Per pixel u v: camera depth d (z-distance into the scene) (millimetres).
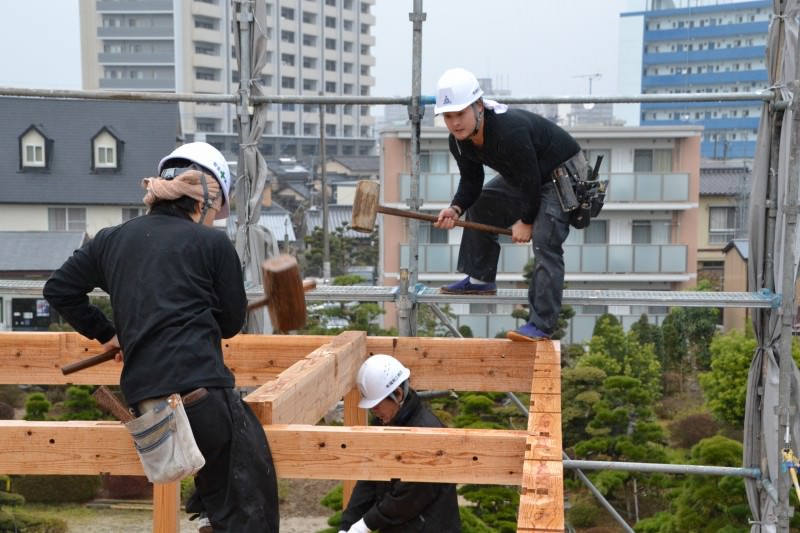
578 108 47094
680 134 21156
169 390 2727
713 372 15555
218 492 2961
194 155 3121
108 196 27859
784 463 5980
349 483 5707
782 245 6059
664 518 11281
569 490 13672
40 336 5414
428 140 20828
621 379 13875
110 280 2896
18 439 3314
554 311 5230
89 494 13789
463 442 3270
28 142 27734
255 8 6398
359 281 18391
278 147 57438
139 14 62906
